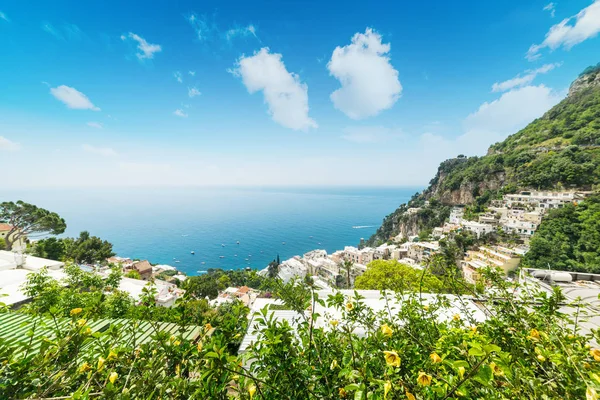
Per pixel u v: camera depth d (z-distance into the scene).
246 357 1.67
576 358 1.54
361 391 1.24
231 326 1.88
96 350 1.75
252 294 40.16
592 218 30.52
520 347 1.90
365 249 65.50
